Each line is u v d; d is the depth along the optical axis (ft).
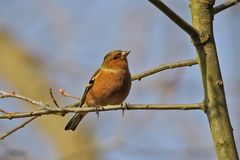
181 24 29.04
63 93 39.09
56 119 63.46
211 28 30.07
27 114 32.96
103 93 43.60
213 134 29.07
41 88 65.31
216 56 29.84
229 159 28.48
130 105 32.50
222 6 30.66
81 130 62.90
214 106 29.22
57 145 62.39
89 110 33.50
